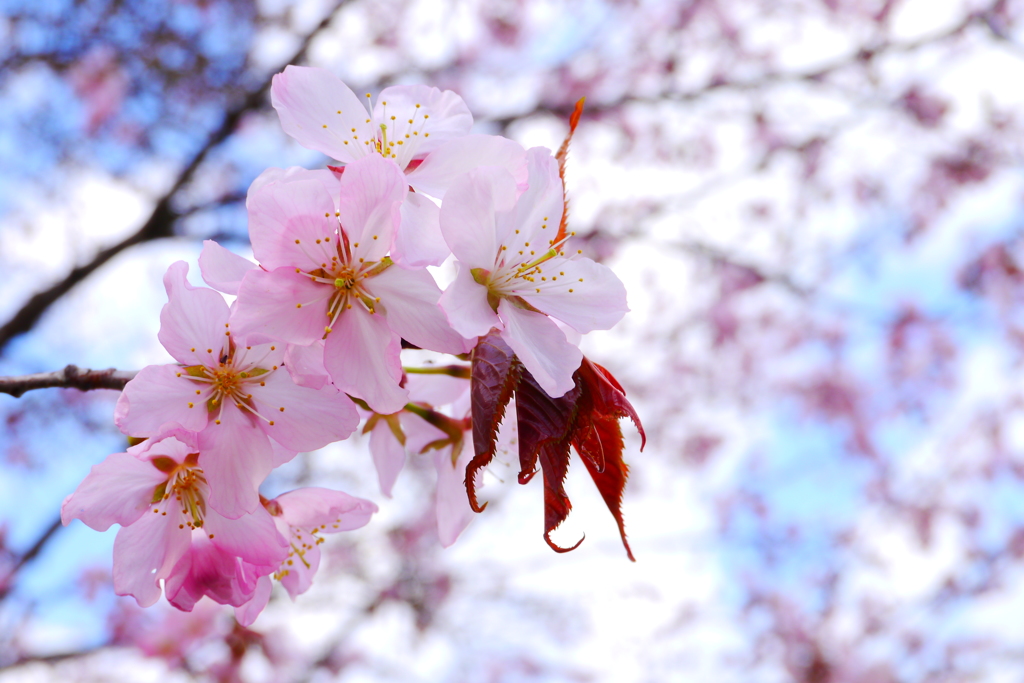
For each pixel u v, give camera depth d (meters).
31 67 7.40
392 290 1.71
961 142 9.62
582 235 9.20
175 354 1.74
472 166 1.87
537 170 1.88
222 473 1.73
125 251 6.29
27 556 5.94
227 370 1.76
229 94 7.61
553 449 1.67
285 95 1.96
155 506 1.84
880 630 9.96
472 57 9.13
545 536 1.63
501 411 1.62
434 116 2.07
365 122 2.02
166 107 7.64
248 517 1.82
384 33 8.66
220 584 1.82
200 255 1.75
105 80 7.34
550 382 1.63
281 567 2.09
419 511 9.02
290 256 1.67
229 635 6.20
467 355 2.06
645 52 9.54
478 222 1.71
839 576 10.40
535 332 1.73
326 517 2.02
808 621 10.11
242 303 1.62
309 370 1.70
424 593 8.74
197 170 6.62
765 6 9.45
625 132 9.55
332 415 1.76
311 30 7.45
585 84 9.19
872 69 9.16
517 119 8.54
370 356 1.70
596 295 1.84
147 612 6.58
